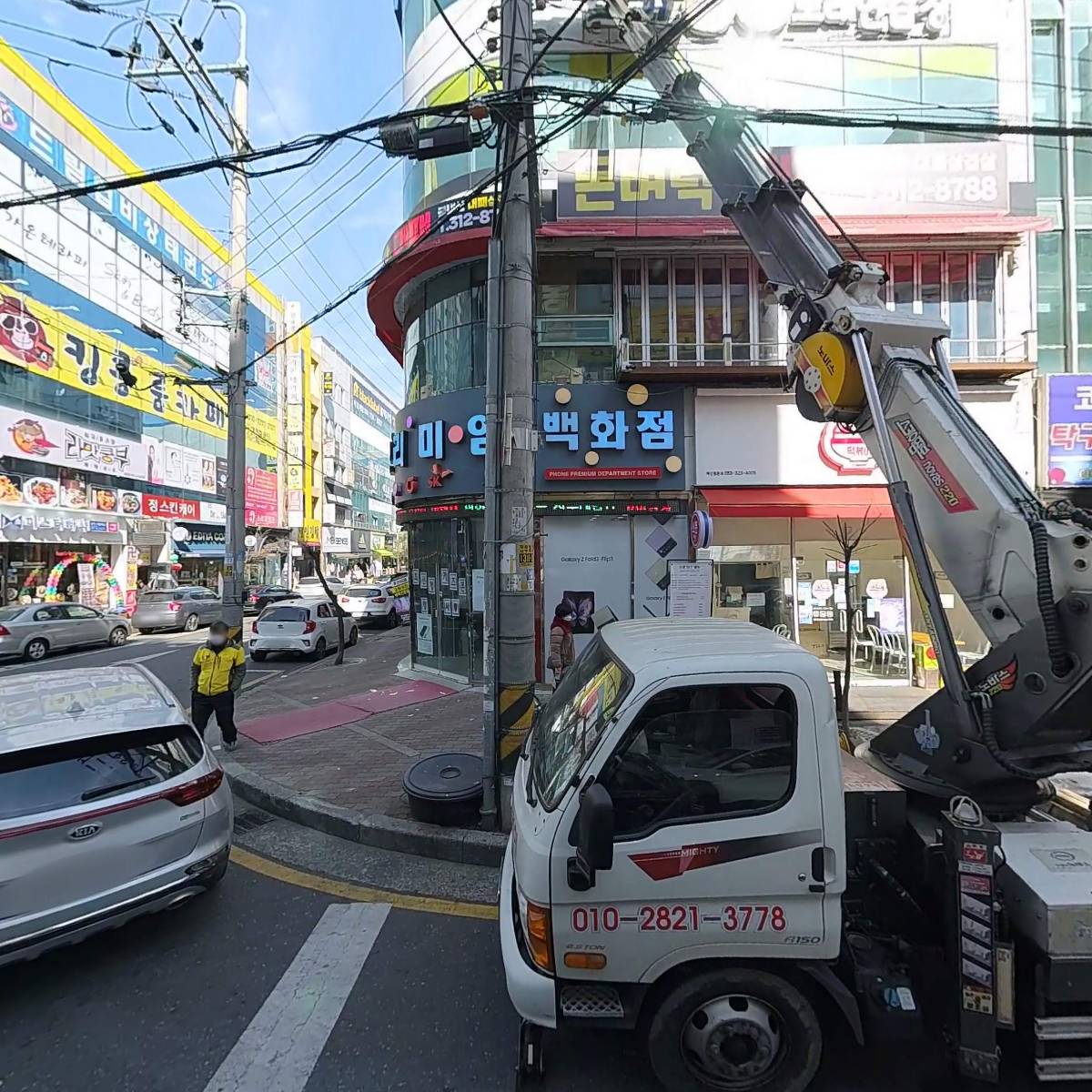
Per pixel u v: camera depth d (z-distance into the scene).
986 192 10.18
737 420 10.56
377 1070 2.83
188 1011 3.21
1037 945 2.41
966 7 10.62
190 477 31.42
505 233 5.36
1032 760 2.91
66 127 23.55
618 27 7.48
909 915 2.86
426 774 5.44
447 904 4.24
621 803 2.59
